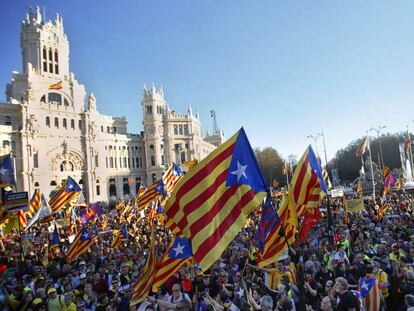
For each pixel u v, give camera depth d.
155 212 32.31
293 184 12.30
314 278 12.89
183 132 114.38
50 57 94.38
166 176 29.44
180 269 15.15
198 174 8.66
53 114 88.38
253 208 8.38
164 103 114.88
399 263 13.29
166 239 23.44
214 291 13.51
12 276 17.69
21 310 12.23
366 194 61.22
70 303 12.78
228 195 8.52
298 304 11.09
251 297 10.25
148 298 11.71
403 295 11.29
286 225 11.27
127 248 22.02
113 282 14.30
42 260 21.17
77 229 33.69
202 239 8.10
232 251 18.50
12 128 80.81
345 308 7.86
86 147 93.69
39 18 94.94
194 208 8.40
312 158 12.91
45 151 85.31
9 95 97.00
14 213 20.22
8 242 28.86
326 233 21.08
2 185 16.66
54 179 86.12
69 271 18.25
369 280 10.47
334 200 43.81
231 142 8.91
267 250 10.86
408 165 63.16
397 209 32.06
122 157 106.69
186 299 9.66
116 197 101.19
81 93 97.75
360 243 17.59
